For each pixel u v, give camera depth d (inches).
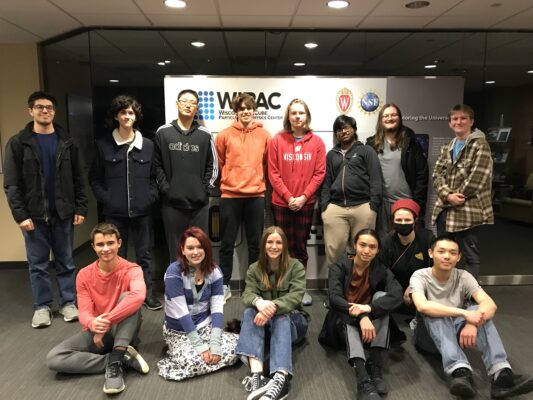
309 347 102.2
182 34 143.3
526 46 149.6
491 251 173.5
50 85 156.6
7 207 162.7
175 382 85.9
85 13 124.5
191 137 122.2
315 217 141.3
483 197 112.3
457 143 116.7
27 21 131.3
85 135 152.0
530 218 175.5
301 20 133.3
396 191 126.5
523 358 97.0
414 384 86.2
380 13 126.2
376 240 91.8
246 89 135.2
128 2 114.7
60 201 113.8
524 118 156.4
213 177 125.3
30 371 90.4
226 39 144.1
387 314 89.0
